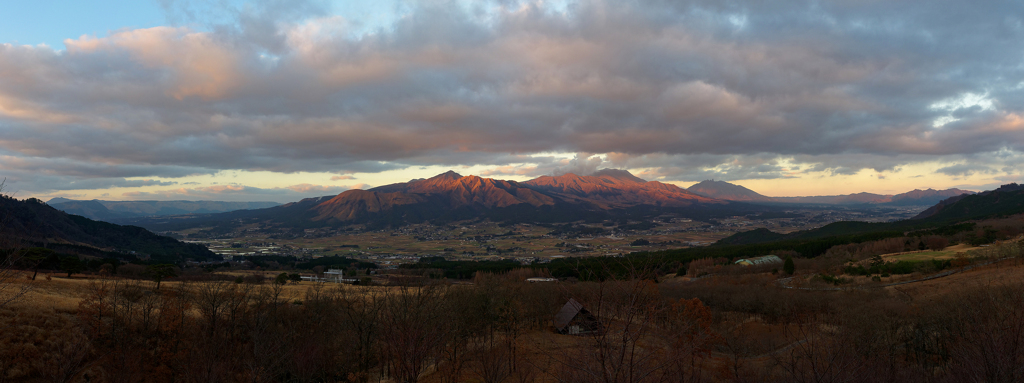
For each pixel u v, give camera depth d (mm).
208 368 44344
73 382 46719
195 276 140875
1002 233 153375
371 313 63562
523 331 74688
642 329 18500
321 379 58406
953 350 40062
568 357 21156
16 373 45438
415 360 38781
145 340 58156
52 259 102750
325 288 105062
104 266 123062
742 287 103375
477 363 59188
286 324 68250
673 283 126188
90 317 56250
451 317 59062
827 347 33469
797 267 147625
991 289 64875
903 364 52969
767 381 45312
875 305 74938
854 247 165250
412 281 102062
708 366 55750
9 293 57844
